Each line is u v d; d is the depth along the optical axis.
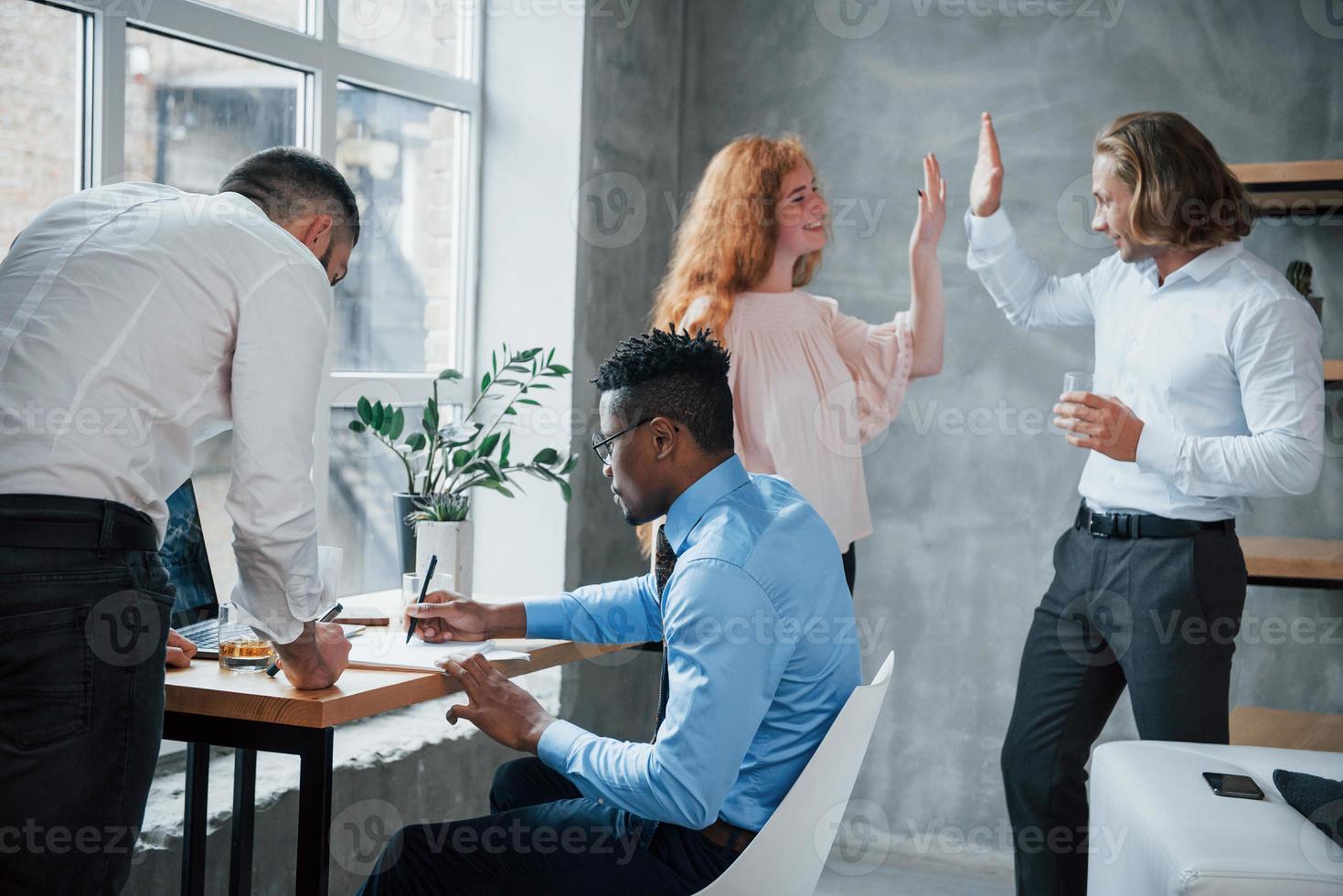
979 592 3.26
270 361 1.50
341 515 2.85
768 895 1.52
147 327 1.45
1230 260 2.26
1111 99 3.14
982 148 2.80
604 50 3.17
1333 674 2.98
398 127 2.96
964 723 3.28
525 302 3.15
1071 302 2.69
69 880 1.40
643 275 3.42
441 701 3.03
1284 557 2.65
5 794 1.35
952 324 3.27
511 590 3.15
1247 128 3.04
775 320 2.87
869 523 3.00
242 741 1.61
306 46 2.63
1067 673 2.41
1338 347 2.96
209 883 2.20
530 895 1.58
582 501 3.19
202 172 2.44
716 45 3.52
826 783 1.53
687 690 1.46
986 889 3.08
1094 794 1.98
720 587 1.48
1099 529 2.36
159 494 1.51
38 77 2.10
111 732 1.41
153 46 2.31
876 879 3.14
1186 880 1.45
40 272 1.47
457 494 2.59
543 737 1.59
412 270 3.03
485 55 3.19
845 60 3.37
